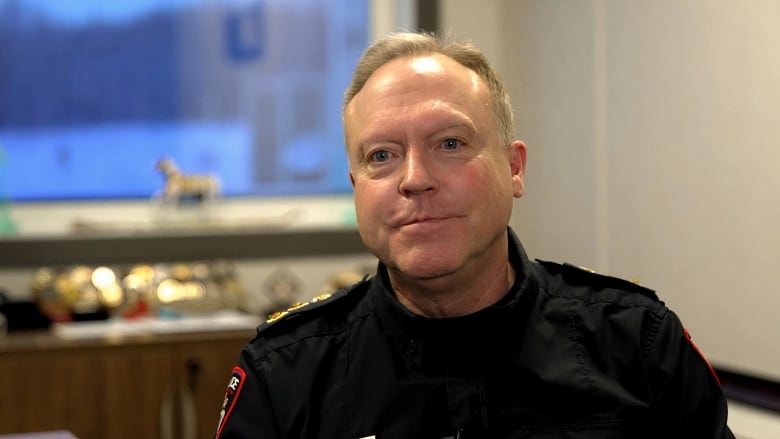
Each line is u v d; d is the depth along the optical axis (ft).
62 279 10.98
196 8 12.28
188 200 12.09
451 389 4.42
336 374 4.60
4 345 9.45
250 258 11.97
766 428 7.52
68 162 11.97
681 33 8.59
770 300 7.57
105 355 9.75
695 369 4.61
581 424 4.44
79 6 11.97
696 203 8.41
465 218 4.17
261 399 4.59
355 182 4.42
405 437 4.41
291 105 12.55
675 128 8.68
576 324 4.66
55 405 9.58
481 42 12.05
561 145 10.55
